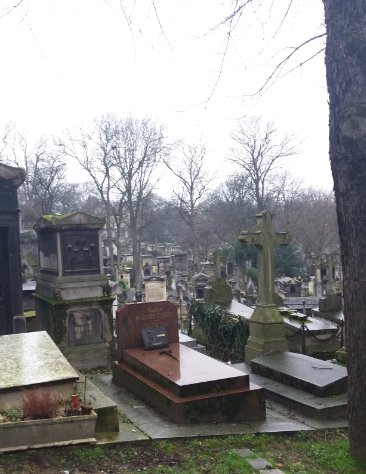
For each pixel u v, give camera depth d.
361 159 4.52
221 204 45.69
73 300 9.64
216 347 12.70
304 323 11.88
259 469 4.74
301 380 7.48
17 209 10.41
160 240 69.81
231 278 37.31
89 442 5.01
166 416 6.39
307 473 4.66
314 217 44.72
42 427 4.85
